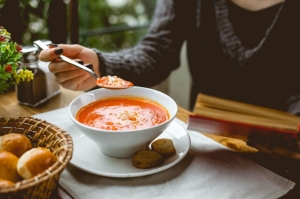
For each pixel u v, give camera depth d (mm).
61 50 996
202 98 861
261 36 1398
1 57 881
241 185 813
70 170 834
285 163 917
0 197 644
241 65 1447
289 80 1411
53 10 1638
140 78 1328
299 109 1335
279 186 813
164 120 918
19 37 1701
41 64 1185
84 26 2164
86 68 998
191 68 1652
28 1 1671
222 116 817
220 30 1462
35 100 1161
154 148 871
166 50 1483
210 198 767
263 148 904
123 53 1386
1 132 871
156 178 822
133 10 2422
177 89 2529
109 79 1035
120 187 786
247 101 1513
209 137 1019
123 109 966
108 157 875
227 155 922
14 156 744
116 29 2291
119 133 788
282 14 1317
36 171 701
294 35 1343
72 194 757
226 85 1540
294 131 796
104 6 2314
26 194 652
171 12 1536
